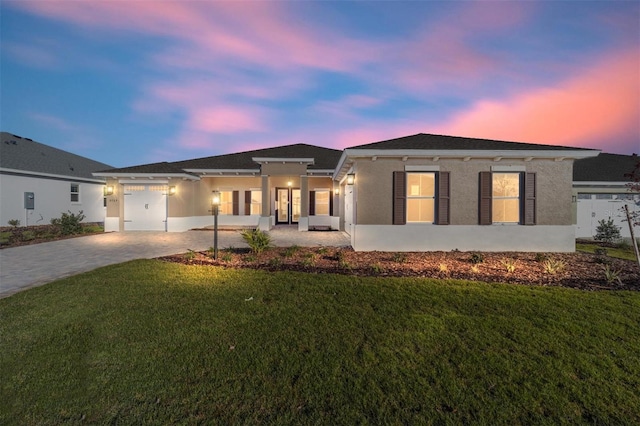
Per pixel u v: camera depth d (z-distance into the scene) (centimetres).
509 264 727
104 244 1119
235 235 1405
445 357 335
